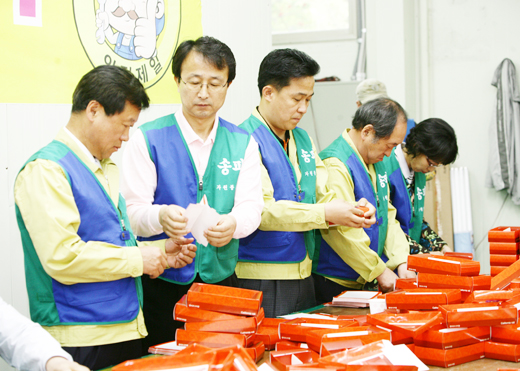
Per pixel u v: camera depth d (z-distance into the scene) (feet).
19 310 6.48
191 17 8.53
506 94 14.05
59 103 6.73
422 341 4.31
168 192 5.45
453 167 15.08
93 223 4.57
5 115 6.20
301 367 3.69
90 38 7.02
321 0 16.39
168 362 3.46
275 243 6.10
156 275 4.69
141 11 7.67
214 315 4.33
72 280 4.37
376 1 14.75
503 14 14.35
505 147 14.07
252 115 6.48
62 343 4.47
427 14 15.02
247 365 3.32
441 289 4.88
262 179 6.10
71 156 4.55
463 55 14.85
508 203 14.66
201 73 5.17
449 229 14.39
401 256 7.20
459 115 15.05
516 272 5.77
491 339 4.37
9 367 6.35
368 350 3.96
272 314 6.14
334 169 6.77
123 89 4.52
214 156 5.67
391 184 7.81
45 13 6.52
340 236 6.49
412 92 15.16
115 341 4.65
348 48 16.25
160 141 5.44
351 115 14.43
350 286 7.14
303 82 5.95
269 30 10.62
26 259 4.55
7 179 6.27
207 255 5.56
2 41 6.14
